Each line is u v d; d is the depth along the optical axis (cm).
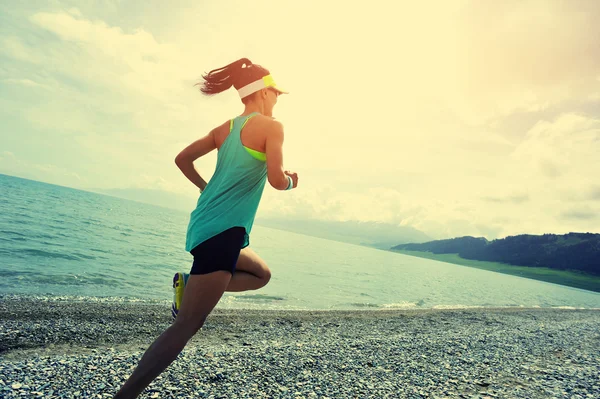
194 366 420
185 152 220
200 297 178
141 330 734
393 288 2692
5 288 985
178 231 5153
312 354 556
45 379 337
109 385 341
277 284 1931
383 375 486
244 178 196
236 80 217
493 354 688
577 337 1055
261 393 372
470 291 3656
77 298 981
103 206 8919
